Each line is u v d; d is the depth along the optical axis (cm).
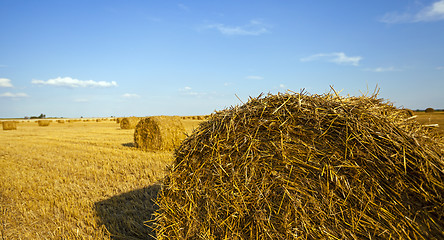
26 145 1538
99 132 2402
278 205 273
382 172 247
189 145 347
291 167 274
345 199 255
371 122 267
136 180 710
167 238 341
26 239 421
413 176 242
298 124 291
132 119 2898
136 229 434
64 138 1861
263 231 271
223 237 295
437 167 234
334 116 280
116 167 855
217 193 302
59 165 942
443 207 229
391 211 243
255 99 343
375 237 245
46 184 716
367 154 255
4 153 1277
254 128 303
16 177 796
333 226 255
